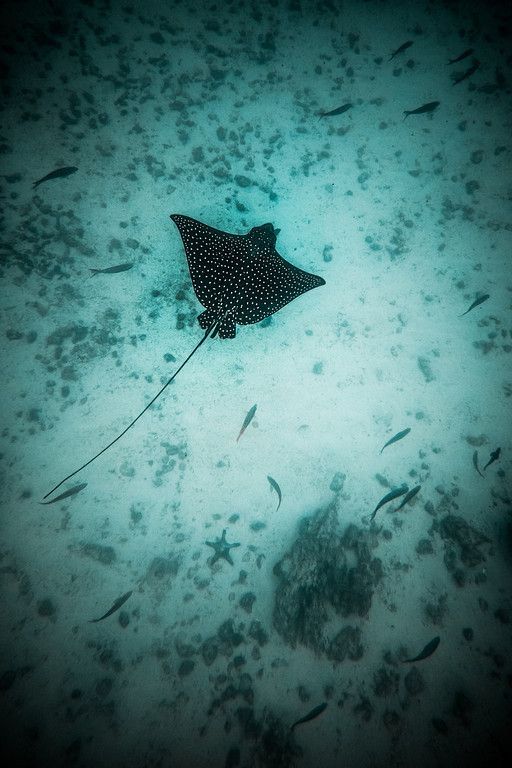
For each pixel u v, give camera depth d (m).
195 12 4.64
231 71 4.68
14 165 4.34
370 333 4.64
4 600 4.03
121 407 4.38
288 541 4.34
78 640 4.03
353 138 4.77
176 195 4.52
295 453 4.48
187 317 4.49
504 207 4.79
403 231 4.73
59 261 4.37
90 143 4.45
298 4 4.75
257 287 3.97
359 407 4.57
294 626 4.07
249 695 3.99
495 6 4.90
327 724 3.94
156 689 3.98
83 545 4.18
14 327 4.28
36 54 4.41
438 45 4.87
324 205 4.68
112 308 4.42
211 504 4.36
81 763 3.82
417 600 4.21
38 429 4.25
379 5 4.84
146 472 4.34
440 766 3.89
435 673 4.07
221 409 4.47
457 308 4.70
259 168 4.64
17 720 3.86
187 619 4.13
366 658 4.06
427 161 4.80
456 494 4.46
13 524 4.13
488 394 4.62
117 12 4.54
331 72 4.79
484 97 4.86
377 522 4.39
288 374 4.55
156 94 4.57
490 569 4.27
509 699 4.02
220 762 3.86
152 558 4.23
